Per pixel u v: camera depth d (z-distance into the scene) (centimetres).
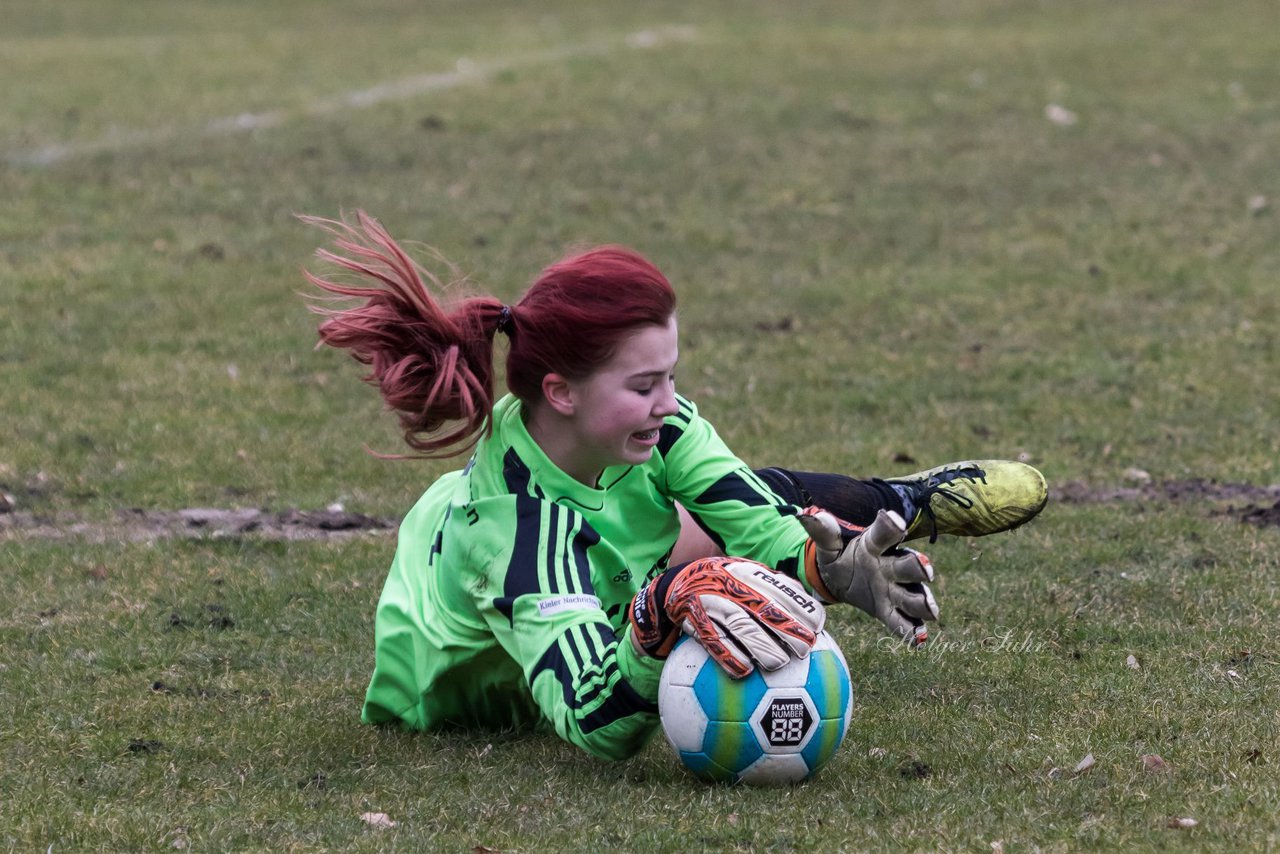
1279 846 1204
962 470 1598
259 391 3025
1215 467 2562
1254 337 3400
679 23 8238
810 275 3956
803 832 1237
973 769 1391
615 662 1284
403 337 1352
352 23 8419
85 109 5716
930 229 4369
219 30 8119
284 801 1345
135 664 1736
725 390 3047
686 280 3897
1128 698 1580
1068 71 6462
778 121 5572
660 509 1460
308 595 1994
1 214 4278
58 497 2425
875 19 8294
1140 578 1994
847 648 1766
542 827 1266
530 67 6619
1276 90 6100
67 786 1382
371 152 5103
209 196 4559
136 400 2941
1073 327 3506
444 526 1443
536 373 1330
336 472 2564
